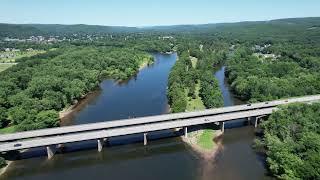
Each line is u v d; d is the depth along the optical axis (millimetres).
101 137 151375
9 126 179125
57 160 146750
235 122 189875
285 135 137625
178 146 158125
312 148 121750
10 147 141125
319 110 159625
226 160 141625
